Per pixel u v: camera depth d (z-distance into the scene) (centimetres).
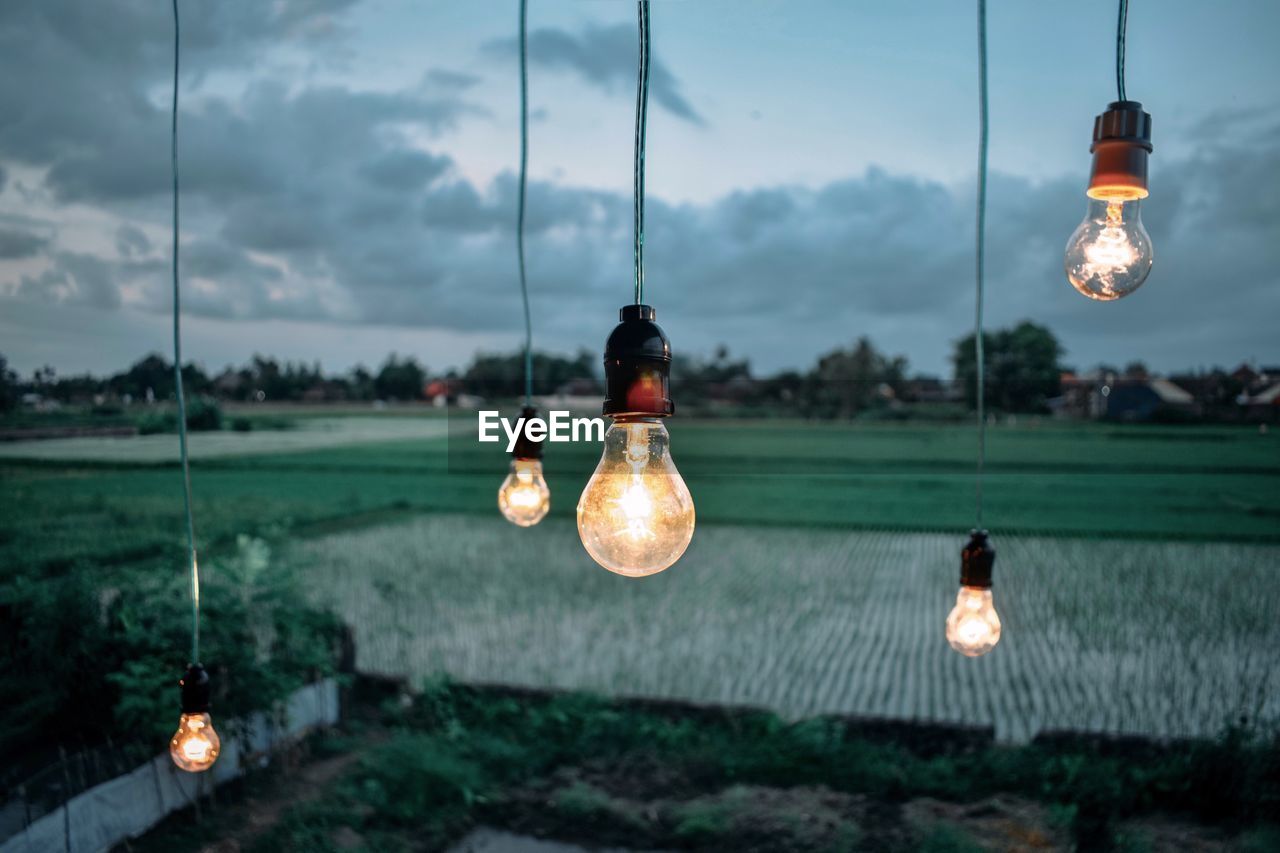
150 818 562
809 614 1162
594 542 164
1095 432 4650
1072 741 679
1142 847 555
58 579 685
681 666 918
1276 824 580
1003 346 5484
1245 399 4453
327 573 1369
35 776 541
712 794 654
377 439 3183
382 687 809
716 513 2378
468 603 1198
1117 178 221
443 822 614
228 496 1912
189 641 625
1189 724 747
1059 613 1153
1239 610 1167
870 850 566
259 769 654
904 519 2242
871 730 714
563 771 691
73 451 1206
